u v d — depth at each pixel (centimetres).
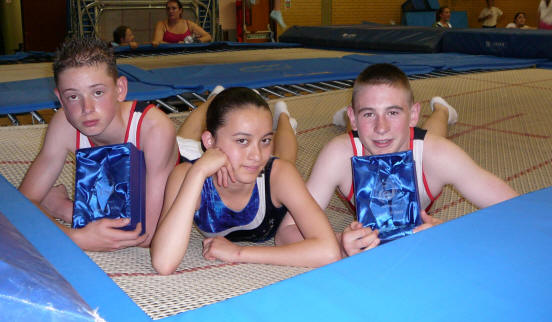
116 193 153
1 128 280
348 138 171
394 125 158
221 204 161
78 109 148
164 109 400
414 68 502
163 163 174
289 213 170
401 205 151
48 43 941
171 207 141
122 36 730
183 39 788
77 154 151
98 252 154
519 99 382
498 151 261
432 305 75
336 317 71
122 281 129
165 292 121
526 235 99
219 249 150
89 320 62
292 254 146
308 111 343
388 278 82
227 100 144
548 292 79
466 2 1346
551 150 261
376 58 582
